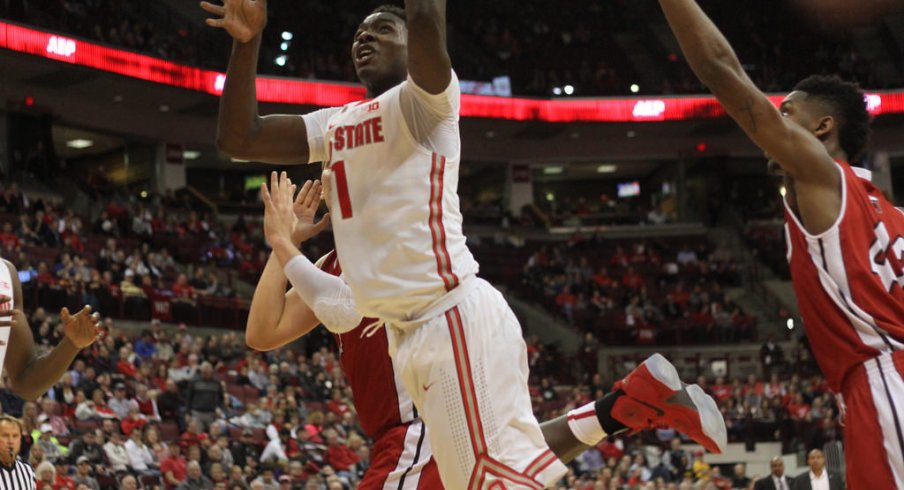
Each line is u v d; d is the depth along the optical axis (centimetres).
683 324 3234
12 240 2361
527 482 336
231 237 3141
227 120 361
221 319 2544
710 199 3934
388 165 336
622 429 415
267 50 3638
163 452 1551
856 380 334
